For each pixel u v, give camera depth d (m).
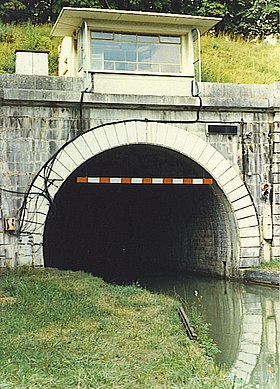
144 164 31.33
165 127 26.28
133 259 40.94
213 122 26.91
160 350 14.29
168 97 26.02
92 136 25.39
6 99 24.42
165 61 26.73
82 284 21.81
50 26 45.56
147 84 26.33
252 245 27.22
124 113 25.84
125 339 15.05
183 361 13.39
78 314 17.19
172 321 17.31
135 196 37.00
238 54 44.25
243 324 19.72
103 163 31.44
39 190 24.72
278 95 27.31
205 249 31.25
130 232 40.53
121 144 25.73
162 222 37.03
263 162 27.48
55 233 35.62
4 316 16.34
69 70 28.84
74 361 13.04
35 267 24.56
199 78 27.44
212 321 20.19
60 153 25.00
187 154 26.66
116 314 17.75
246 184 27.27
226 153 27.09
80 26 26.56
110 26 26.09
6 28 43.03
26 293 19.52
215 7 48.03
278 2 50.44
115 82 25.98
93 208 39.31
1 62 38.38
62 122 25.17
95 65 25.91
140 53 26.48
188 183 26.27
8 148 24.64
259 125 27.50
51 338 14.74
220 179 26.98
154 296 21.08
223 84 26.89
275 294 24.62
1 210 24.36
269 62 43.22
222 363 15.28
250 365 15.16
